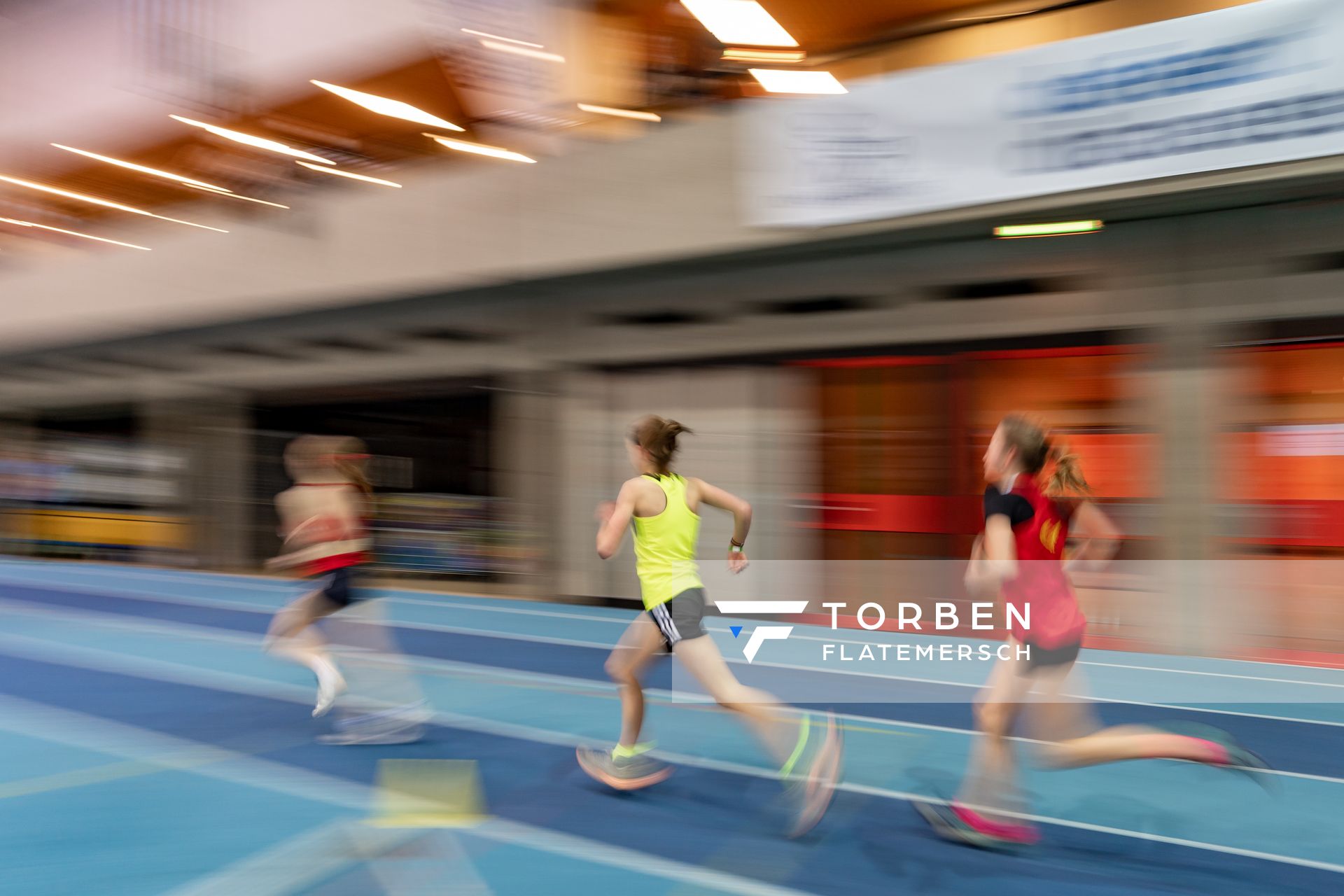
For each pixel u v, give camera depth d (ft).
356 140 46.42
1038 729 12.64
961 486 29.40
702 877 12.03
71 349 55.06
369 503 20.13
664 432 14.33
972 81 25.63
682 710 20.22
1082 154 24.12
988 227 26.91
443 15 41.04
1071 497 12.34
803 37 30.45
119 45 54.75
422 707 18.20
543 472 37.76
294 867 12.34
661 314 34.73
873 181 27.17
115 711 20.25
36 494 59.67
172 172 52.75
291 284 42.50
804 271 31.68
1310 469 24.50
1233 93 22.13
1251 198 23.88
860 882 11.87
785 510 32.22
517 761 16.78
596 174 33.17
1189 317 25.91
